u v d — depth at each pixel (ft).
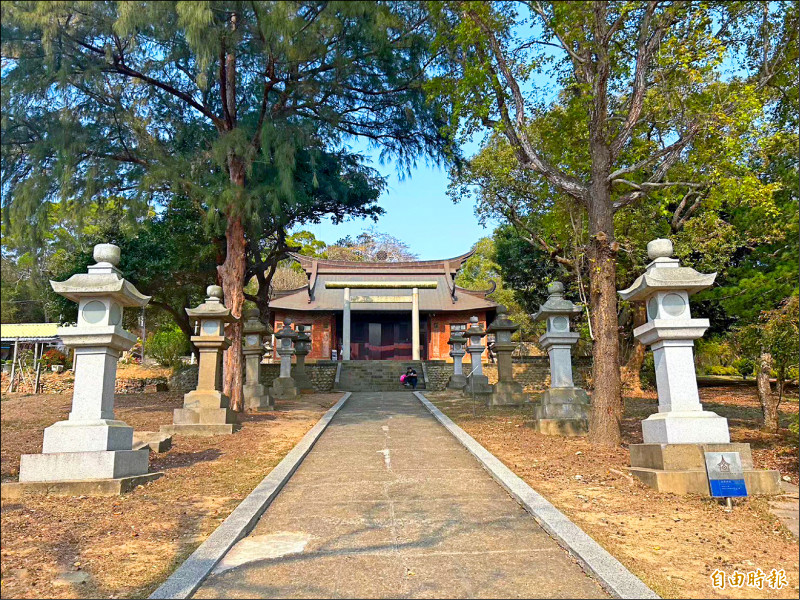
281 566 14.90
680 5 28.73
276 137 38.99
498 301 119.44
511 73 33.45
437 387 82.89
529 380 77.20
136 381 74.13
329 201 62.75
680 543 16.14
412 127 50.42
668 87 32.04
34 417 42.73
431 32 38.22
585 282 54.39
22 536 16.34
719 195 31.94
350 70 41.37
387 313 115.65
